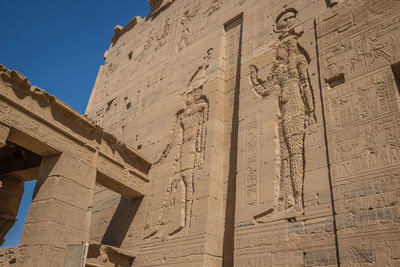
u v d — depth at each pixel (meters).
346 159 8.30
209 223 10.62
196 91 14.38
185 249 10.70
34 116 10.45
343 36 9.98
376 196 7.43
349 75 9.27
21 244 9.88
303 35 11.34
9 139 10.29
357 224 7.46
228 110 13.04
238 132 11.60
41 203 10.30
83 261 6.52
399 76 8.70
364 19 9.71
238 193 10.44
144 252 12.11
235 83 13.40
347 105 8.91
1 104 9.73
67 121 11.38
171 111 15.16
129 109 18.61
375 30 9.31
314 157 9.05
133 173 13.49
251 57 12.86
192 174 12.19
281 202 9.32
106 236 14.36
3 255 9.95
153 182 13.77
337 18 10.41
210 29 16.12
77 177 11.10
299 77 10.78
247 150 10.97
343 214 7.78
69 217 10.40
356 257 7.18
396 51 8.61
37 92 10.58
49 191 10.35
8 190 13.26
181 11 19.56
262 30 13.17
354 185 7.88
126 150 13.30
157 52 19.41
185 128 13.85
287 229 8.73
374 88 8.59
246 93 12.17
